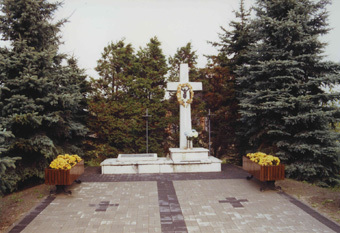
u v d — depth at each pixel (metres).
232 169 11.41
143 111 14.30
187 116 11.79
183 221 5.76
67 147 11.10
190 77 15.77
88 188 8.36
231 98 14.48
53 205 6.78
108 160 11.20
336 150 9.38
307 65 10.34
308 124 10.35
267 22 10.53
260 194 7.69
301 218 5.90
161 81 15.73
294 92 10.59
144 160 10.97
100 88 14.61
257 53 11.12
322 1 10.39
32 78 8.47
